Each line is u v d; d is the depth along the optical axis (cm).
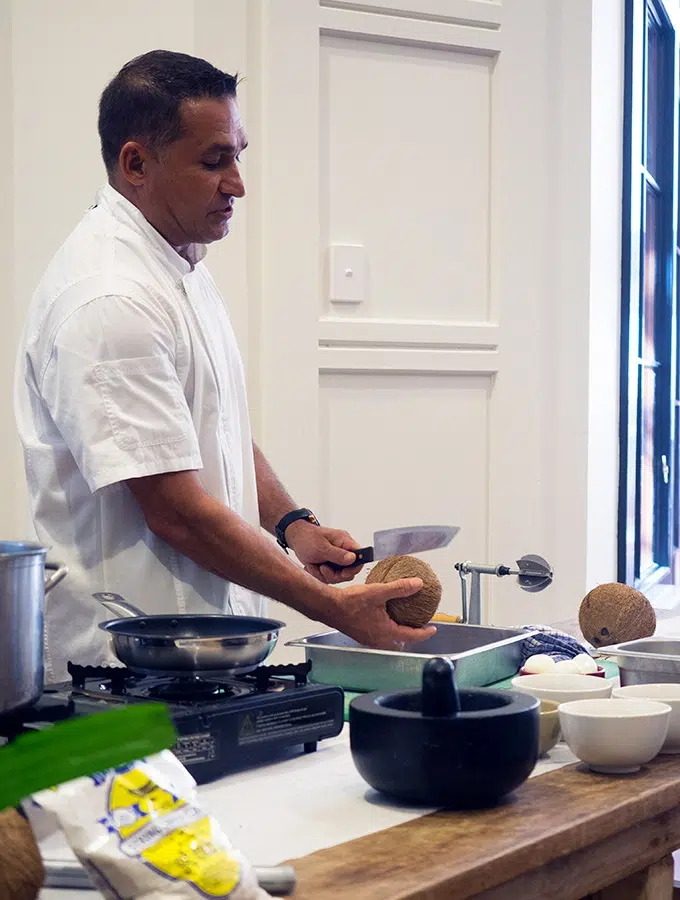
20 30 238
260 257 239
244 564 151
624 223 316
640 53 325
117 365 150
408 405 254
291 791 107
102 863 75
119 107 164
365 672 144
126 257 160
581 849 101
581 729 110
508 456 262
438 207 256
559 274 265
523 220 261
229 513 154
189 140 161
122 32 236
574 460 268
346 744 126
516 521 263
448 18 252
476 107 258
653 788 107
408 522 255
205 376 167
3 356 241
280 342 240
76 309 153
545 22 261
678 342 396
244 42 236
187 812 79
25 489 245
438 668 101
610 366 308
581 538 269
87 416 150
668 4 367
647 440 373
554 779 110
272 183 238
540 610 264
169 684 119
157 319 156
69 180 240
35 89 238
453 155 257
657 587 360
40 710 104
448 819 98
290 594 150
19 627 98
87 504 165
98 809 76
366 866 87
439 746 98
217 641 112
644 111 338
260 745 114
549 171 263
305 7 239
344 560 174
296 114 239
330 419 248
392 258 253
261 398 241
